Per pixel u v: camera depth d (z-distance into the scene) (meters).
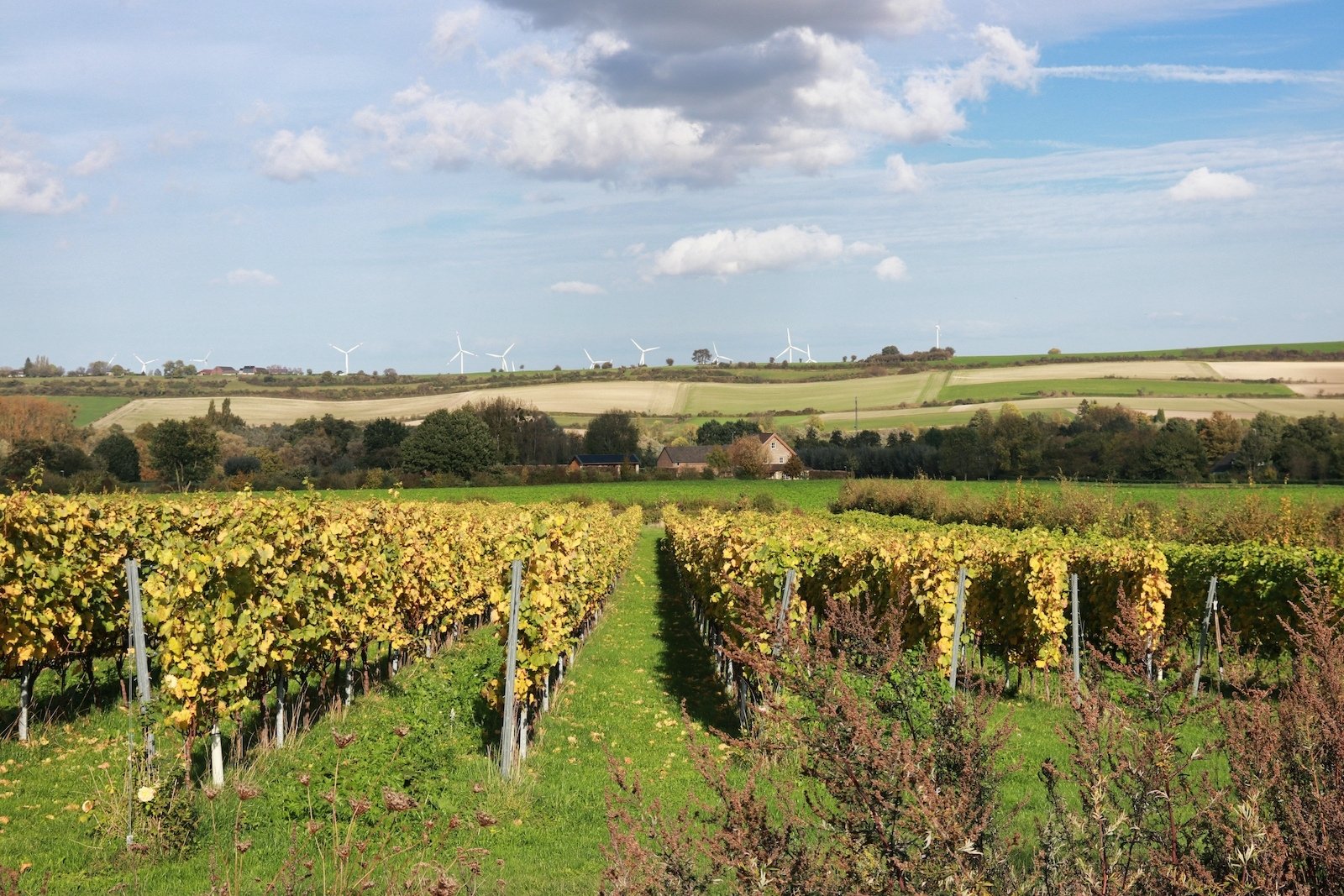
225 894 6.13
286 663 11.32
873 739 3.52
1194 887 3.34
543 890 6.88
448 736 10.52
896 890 3.38
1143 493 46.84
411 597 17.17
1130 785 3.70
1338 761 3.58
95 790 8.75
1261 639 15.54
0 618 10.75
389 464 92.88
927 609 13.98
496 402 111.31
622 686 15.64
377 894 6.33
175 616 9.28
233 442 93.38
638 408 145.38
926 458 85.06
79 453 72.94
